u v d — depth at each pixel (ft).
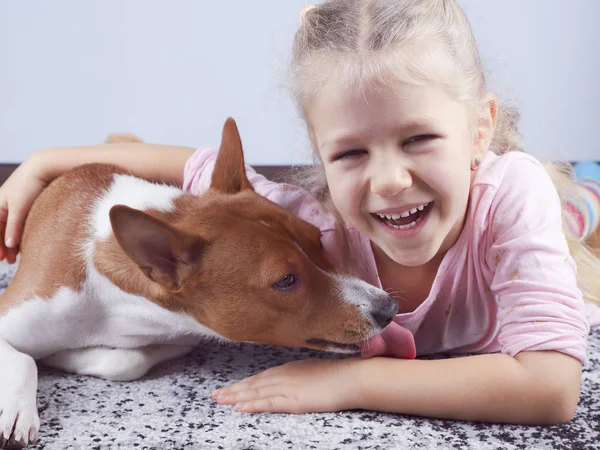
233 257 2.98
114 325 3.22
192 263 3.00
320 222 3.36
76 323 3.19
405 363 2.99
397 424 2.94
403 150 2.92
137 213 2.87
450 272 3.22
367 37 2.94
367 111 2.89
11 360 3.04
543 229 3.07
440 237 3.03
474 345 3.47
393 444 2.82
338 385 3.00
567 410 2.90
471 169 3.21
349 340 2.98
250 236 2.99
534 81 5.66
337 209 3.17
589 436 2.87
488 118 3.22
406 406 2.95
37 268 3.19
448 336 3.43
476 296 3.28
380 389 2.96
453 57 2.99
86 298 3.15
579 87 5.67
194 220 3.06
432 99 2.90
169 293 3.05
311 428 2.91
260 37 5.70
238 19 5.69
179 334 3.23
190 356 3.47
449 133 2.93
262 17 5.66
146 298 3.10
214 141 5.83
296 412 3.01
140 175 3.75
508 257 3.07
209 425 2.94
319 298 2.99
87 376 3.30
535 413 2.90
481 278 3.23
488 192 3.14
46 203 3.42
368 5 3.01
